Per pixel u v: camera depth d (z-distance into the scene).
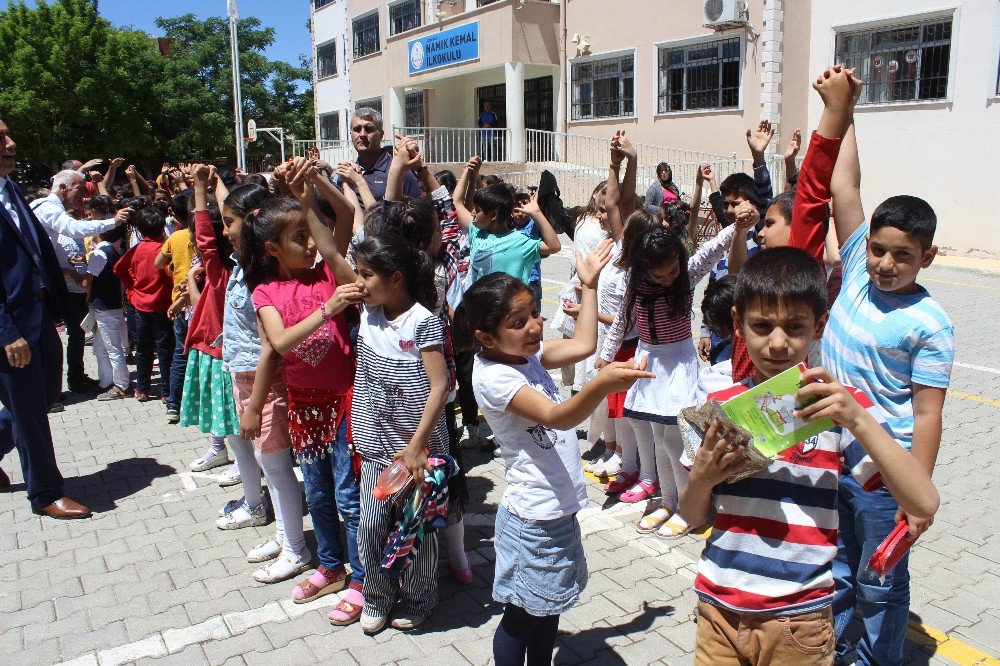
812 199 2.70
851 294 2.61
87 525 4.56
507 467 2.72
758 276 1.94
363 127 5.27
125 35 34.53
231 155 42.12
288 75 48.22
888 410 2.51
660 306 3.99
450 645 3.29
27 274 4.51
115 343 7.27
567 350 2.81
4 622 3.51
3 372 4.43
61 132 31.44
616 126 20.17
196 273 5.17
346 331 3.46
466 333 2.68
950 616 3.43
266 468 3.77
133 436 6.23
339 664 3.17
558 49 21.70
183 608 3.62
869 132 15.55
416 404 3.14
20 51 30.66
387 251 3.04
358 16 29.12
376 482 3.22
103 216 7.27
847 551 2.72
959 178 14.33
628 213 4.72
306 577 3.91
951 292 11.52
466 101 26.73
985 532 4.20
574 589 2.74
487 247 4.96
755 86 16.66
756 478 2.06
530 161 22.02
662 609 3.53
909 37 14.88
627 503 4.68
